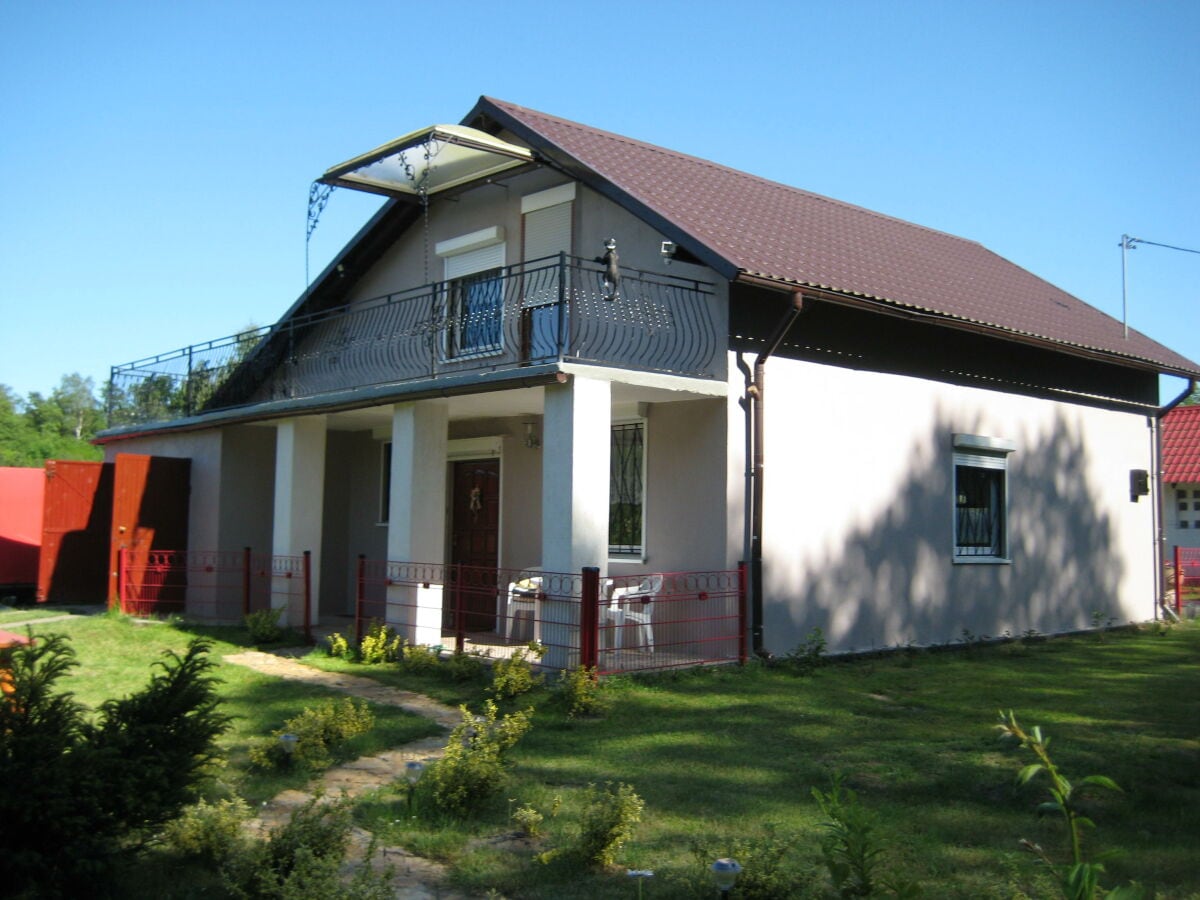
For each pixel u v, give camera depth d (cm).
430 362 1312
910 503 1366
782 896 493
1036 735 419
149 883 523
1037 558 1558
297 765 743
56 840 486
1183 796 689
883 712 948
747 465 1180
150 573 1598
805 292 1159
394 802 667
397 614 1221
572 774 737
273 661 1187
